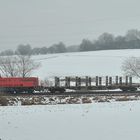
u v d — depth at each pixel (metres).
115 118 35.75
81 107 47.00
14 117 37.16
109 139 25.39
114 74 173.38
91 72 182.50
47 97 68.94
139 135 26.58
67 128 30.50
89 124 32.41
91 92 86.25
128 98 65.25
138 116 36.94
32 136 26.95
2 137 26.56
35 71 177.12
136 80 141.25
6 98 62.12
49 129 30.05
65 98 66.50
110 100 62.34
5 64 147.62
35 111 42.53
